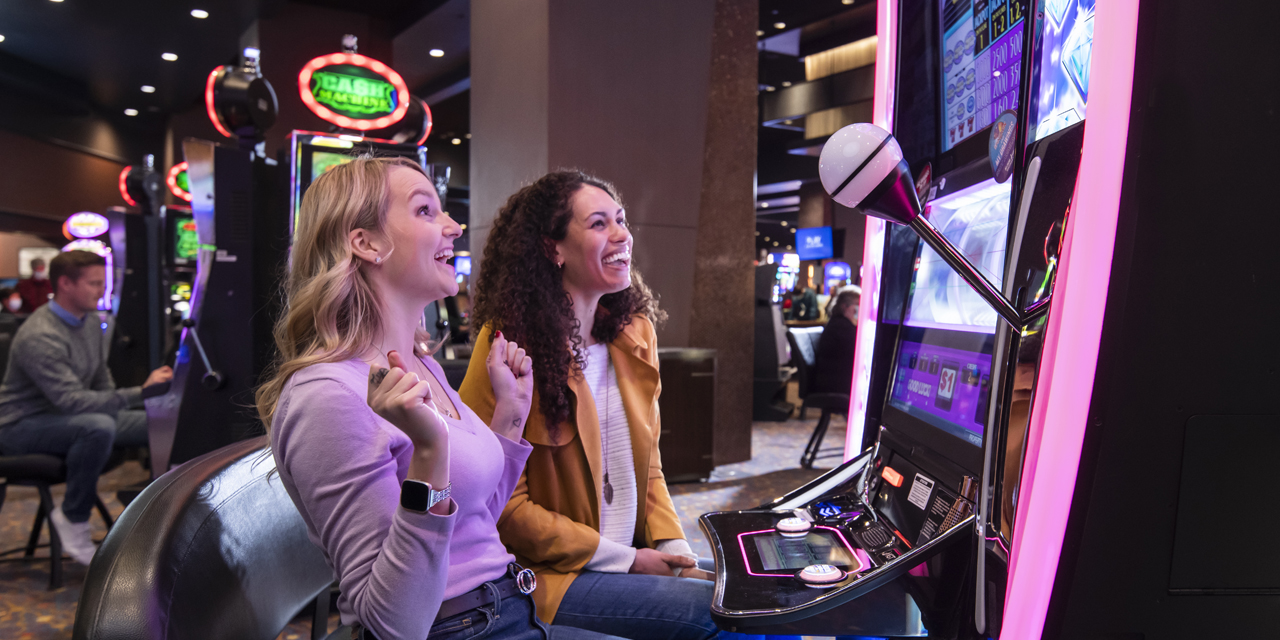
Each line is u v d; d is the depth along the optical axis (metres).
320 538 0.96
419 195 1.09
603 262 1.51
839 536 1.24
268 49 8.02
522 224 1.52
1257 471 0.88
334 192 1.06
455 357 3.98
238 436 3.29
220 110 3.41
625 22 4.55
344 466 0.92
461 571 1.04
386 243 1.06
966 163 1.20
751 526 1.31
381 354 1.07
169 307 6.91
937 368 1.27
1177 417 0.86
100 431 3.06
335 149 3.14
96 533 3.53
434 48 8.86
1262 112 0.85
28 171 11.98
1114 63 0.82
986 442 0.94
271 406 1.04
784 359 7.77
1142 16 0.82
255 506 1.08
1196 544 0.88
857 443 1.61
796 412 7.75
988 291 0.88
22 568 3.10
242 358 3.30
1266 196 0.85
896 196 0.83
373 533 0.91
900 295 1.48
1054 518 0.86
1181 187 0.84
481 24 5.15
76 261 3.13
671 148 4.75
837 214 16.97
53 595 2.81
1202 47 0.84
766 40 10.46
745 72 5.03
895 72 1.46
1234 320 0.86
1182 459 0.86
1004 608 0.89
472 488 1.06
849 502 1.38
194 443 3.26
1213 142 0.84
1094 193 0.82
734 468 4.95
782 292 16.48
